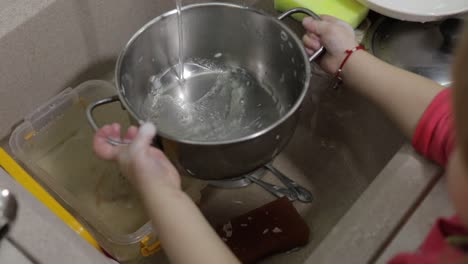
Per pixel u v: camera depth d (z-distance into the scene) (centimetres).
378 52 73
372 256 50
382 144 72
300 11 68
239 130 70
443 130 55
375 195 54
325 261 50
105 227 69
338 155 76
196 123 71
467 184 33
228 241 67
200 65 74
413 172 56
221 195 76
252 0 86
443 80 69
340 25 66
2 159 65
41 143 77
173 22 66
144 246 67
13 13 63
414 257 42
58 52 71
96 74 80
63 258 46
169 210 52
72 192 74
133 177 54
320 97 78
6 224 44
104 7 72
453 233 41
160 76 72
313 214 72
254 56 72
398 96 60
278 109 71
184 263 50
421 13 69
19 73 69
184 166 58
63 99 75
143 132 54
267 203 72
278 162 78
